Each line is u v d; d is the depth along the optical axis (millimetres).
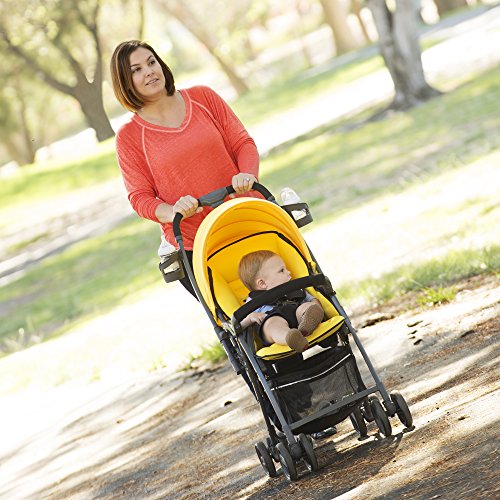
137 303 27453
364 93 54781
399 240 21891
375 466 8648
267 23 124625
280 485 9258
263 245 9969
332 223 27672
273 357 8844
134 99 9906
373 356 13086
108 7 55438
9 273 45938
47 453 15664
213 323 9617
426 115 39375
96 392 18875
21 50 54250
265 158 45969
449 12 81250
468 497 7145
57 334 27625
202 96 10242
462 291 14844
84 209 56781
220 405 14023
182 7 89312
